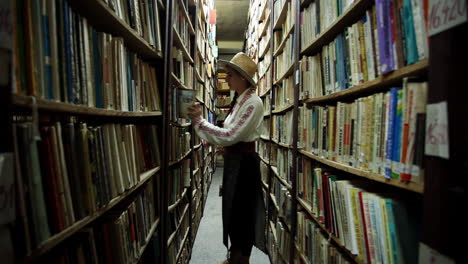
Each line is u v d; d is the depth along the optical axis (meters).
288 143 1.88
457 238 0.42
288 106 1.91
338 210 1.00
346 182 0.98
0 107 0.40
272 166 2.61
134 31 0.99
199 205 3.05
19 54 0.47
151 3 1.22
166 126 1.48
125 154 0.92
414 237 0.68
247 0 4.98
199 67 3.03
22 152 0.47
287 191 1.91
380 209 0.74
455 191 0.42
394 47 0.68
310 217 1.45
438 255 0.45
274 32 2.58
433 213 0.46
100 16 0.81
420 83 0.60
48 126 0.57
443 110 0.44
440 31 0.45
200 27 2.92
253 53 4.05
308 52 1.53
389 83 0.76
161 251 1.41
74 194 0.64
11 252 0.41
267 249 2.44
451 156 0.43
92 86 0.74
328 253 1.10
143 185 1.25
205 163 3.86
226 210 1.60
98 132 0.75
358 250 0.86
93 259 0.74
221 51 8.06
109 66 0.84
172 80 1.70
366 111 0.83
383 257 0.72
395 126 0.67
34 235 0.49
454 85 0.42
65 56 0.61
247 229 1.64
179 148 1.85
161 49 1.41
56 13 0.58
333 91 1.12
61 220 0.58
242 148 1.61
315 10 1.32
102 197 0.75
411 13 0.62
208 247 2.49
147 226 1.22
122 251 0.88
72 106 0.60
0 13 0.39
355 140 0.91
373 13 0.80
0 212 0.39
